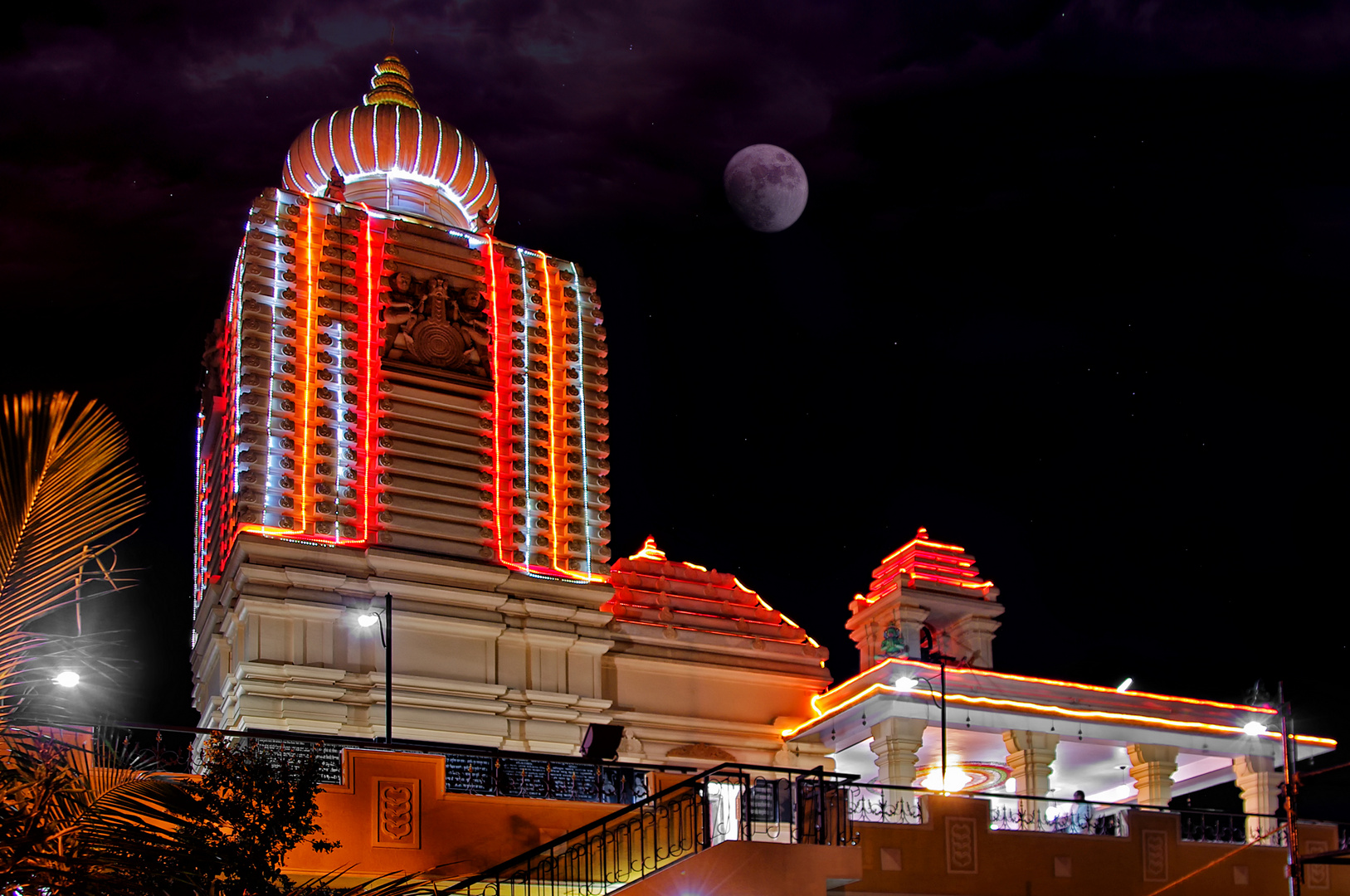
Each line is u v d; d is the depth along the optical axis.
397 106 36.41
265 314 31.50
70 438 10.20
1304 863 22.81
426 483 31.84
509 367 33.69
